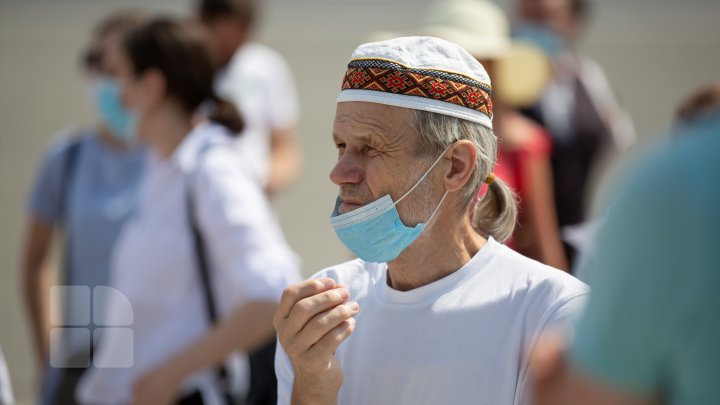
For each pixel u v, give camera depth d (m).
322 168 24.75
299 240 19.53
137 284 7.08
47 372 8.45
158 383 6.78
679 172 2.65
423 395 4.32
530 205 8.23
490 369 4.25
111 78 8.59
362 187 4.40
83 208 8.73
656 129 26.83
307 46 40.91
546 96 10.28
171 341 6.98
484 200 4.81
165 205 7.08
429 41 4.43
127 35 7.38
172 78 7.23
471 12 9.27
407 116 4.30
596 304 2.76
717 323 2.60
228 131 7.51
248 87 11.71
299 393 4.30
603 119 10.70
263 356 7.21
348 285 4.80
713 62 37.16
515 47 9.09
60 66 36.69
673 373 2.70
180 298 7.01
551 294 4.23
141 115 7.34
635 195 2.71
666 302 2.64
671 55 38.72
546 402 2.84
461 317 4.34
